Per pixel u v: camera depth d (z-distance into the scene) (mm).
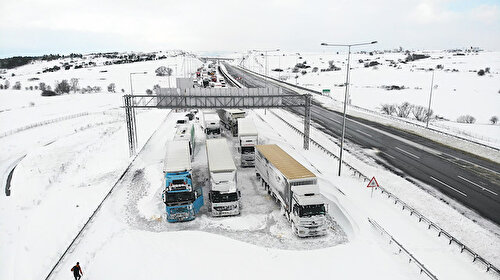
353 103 83688
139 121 69812
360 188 30797
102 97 103312
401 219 24891
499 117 63688
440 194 29469
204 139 53125
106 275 19781
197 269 20047
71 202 30797
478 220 24734
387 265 19641
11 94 109000
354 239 23156
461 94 82938
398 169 36281
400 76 116812
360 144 46812
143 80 139125
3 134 60406
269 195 31578
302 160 39656
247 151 38938
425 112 66938
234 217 27406
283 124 61688
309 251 21984
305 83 118500
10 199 33031
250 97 43062
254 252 21906
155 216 27859
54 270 20547
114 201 30922
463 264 19359
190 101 43125
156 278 19297
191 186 27922
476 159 39719
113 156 44875
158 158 43281
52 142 55656
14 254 23141
